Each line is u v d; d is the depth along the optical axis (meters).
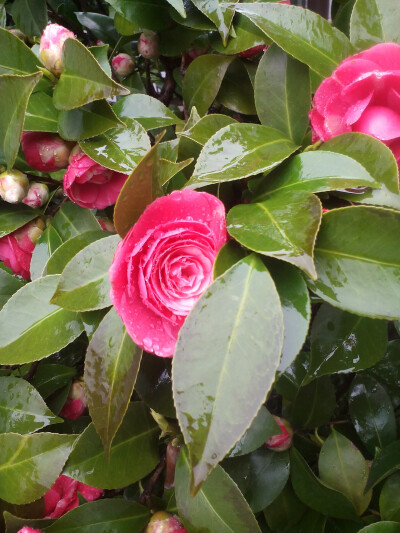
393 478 0.34
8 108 0.29
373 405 0.38
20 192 0.31
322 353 0.31
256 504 0.36
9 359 0.28
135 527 0.31
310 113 0.27
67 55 0.30
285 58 0.29
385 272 0.22
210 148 0.25
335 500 0.35
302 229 0.21
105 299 0.25
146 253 0.22
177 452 0.32
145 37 0.37
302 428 0.39
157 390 0.30
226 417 0.19
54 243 0.33
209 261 0.22
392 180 0.23
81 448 0.30
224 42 0.32
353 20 0.28
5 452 0.30
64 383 0.35
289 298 0.22
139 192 0.22
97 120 0.30
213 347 0.20
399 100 0.24
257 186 0.26
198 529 0.28
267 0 0.34
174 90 0.43
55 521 0.30
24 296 0.29
